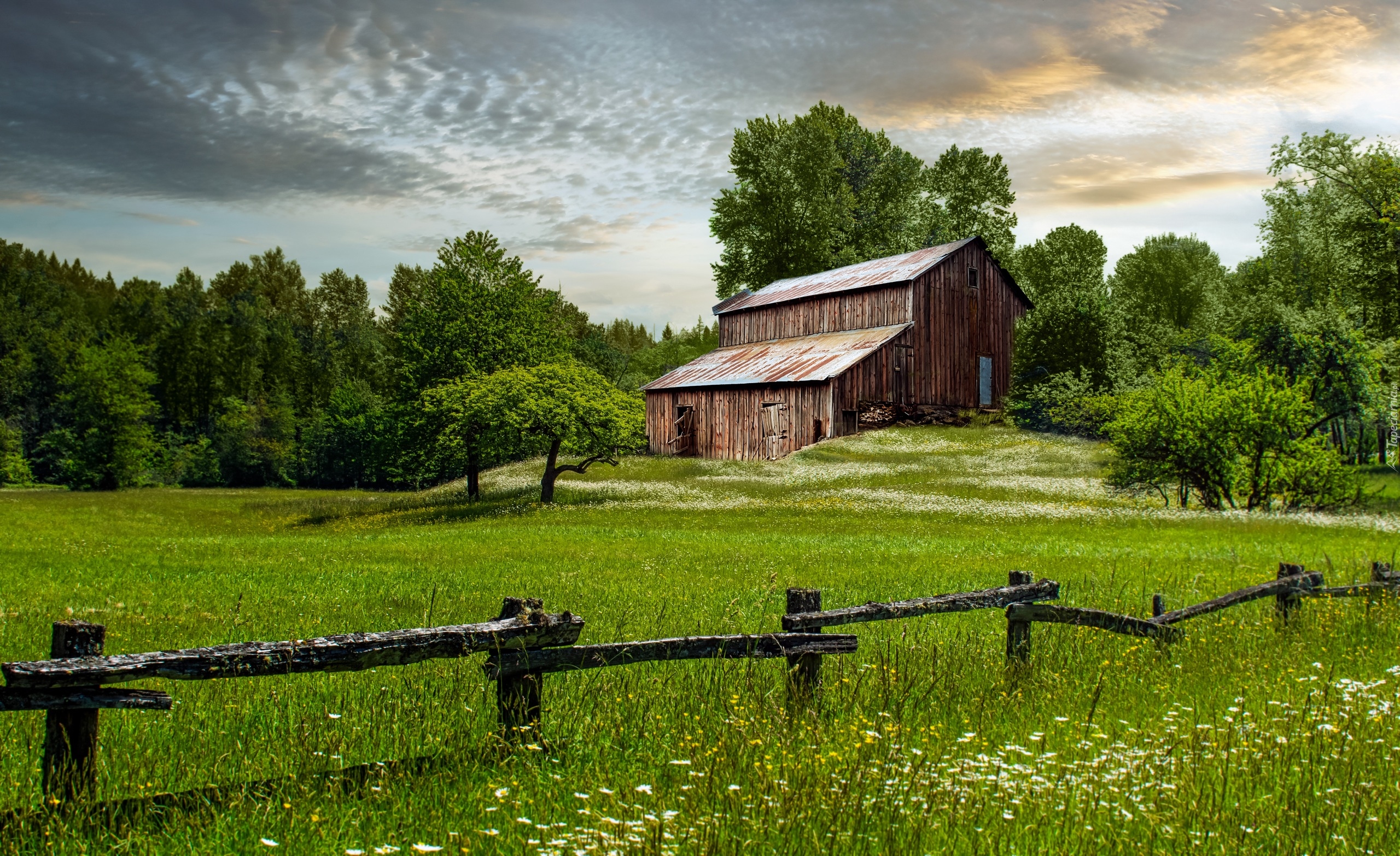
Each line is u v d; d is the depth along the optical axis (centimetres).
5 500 5919
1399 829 423
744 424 5375
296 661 474
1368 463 5050
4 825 405
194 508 5366
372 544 2573
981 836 417
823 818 425
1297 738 551
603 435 3872
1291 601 1024
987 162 7912
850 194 7831
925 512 3039
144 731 594
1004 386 5738
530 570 1823
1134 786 474
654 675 752
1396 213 4022
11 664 409
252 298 16788
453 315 5084
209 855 399
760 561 1947
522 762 521
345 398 10700
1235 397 2980
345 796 464
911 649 834
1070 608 825
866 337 5422
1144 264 9400
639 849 383
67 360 12638
